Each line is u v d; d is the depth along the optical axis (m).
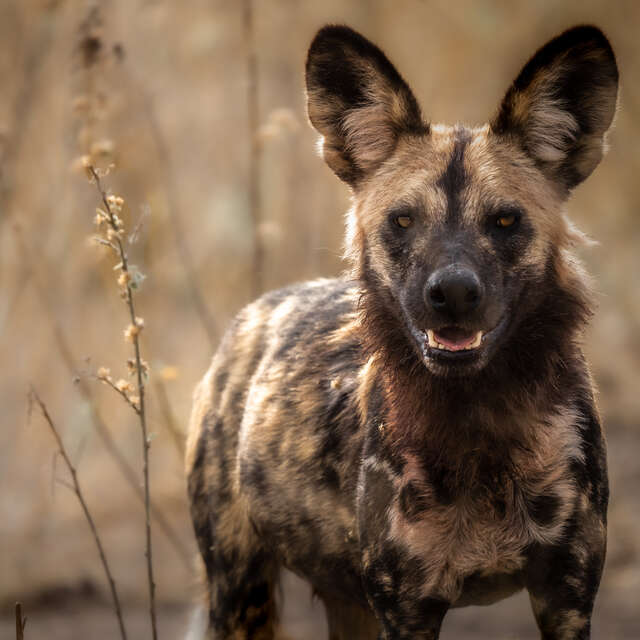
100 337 15.01
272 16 18.16
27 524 14.05
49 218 14.88
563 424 6.47
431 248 6.39
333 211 17.16
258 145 11.84
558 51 6.61
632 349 17.83
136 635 11.62
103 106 10.17
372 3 19.75
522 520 6.39
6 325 14.76
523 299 6.46
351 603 7.68
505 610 11.88
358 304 6.89
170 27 16.41
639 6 20.47
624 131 20.30
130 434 14.91
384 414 6.64
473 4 20.27
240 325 8.46
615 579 12.09
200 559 8.38
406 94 6.90
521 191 6.55
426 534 6.46
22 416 14.65
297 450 7.34
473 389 6.39
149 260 13.16
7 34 15.55
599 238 19.50
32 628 11.96
